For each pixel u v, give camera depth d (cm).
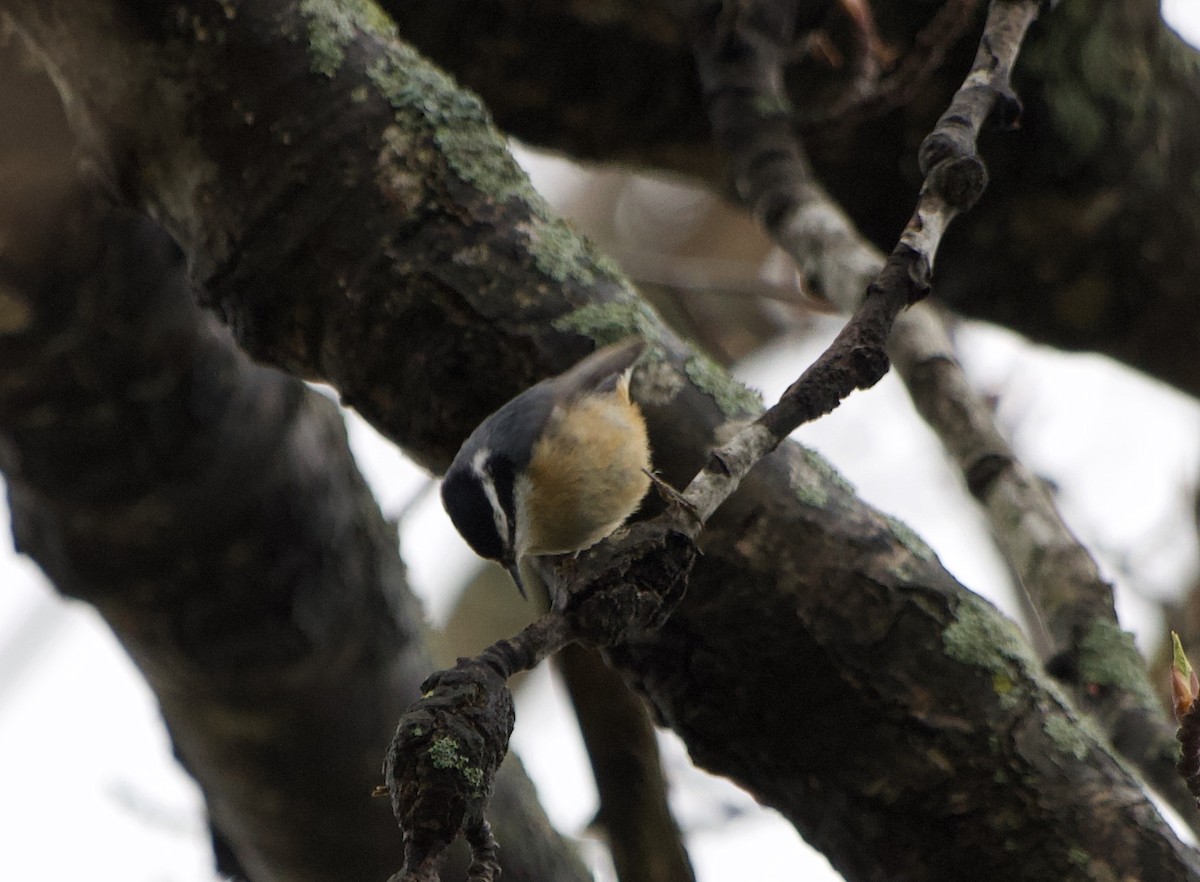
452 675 388
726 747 584
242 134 630
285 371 662
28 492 827
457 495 645
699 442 599
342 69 633
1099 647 729
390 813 920
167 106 639
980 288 1016
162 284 788
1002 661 569
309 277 623
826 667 566
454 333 606
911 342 840
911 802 561
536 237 619
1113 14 947
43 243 757
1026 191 966
